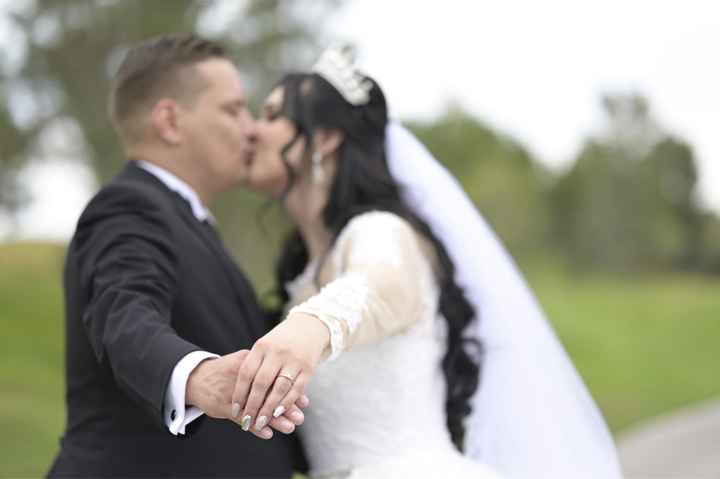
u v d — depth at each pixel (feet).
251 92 34.24
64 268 7.04
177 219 6.79
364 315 5.40
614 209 155.63
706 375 59.41
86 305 5.99
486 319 8.04
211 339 6.64
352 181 7.73
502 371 8.07
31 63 33.35
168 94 7.38
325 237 8.11
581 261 153.48
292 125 7.94
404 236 6.76
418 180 8.18
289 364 4.68
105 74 33.65
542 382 8.05
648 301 103.86
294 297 8.01
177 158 7.47
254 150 8.04
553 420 8.00
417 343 7.17
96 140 34.22
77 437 6.64
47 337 43.27
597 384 52.49
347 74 7.97
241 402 4.60
